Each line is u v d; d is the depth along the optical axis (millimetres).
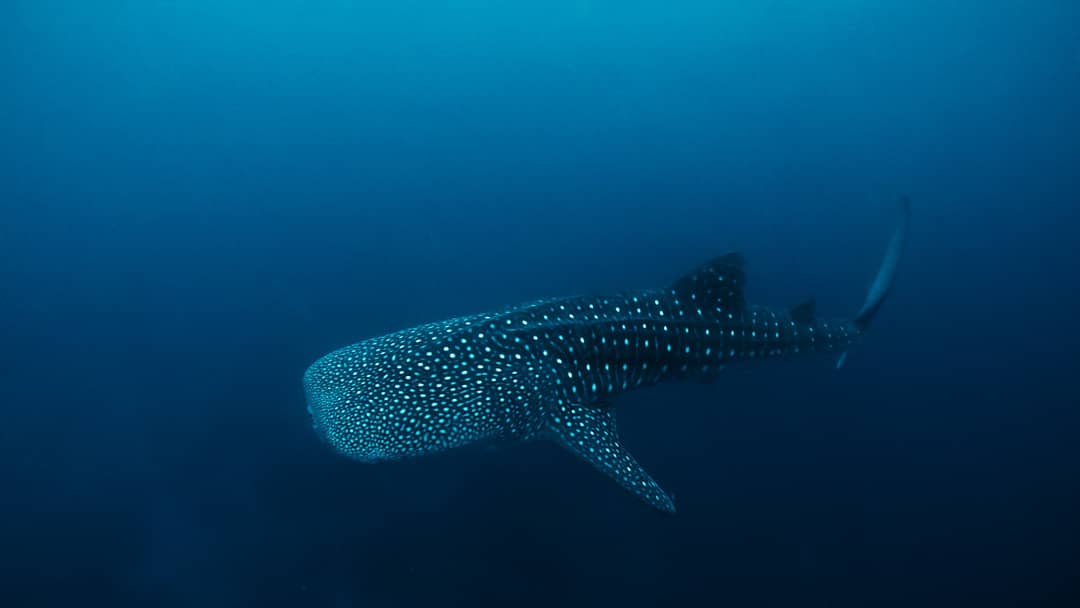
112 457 8695
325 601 7051
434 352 5270
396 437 4656
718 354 6734
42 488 8188
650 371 6367
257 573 7273
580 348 5828
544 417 5465
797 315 7391
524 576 7562
